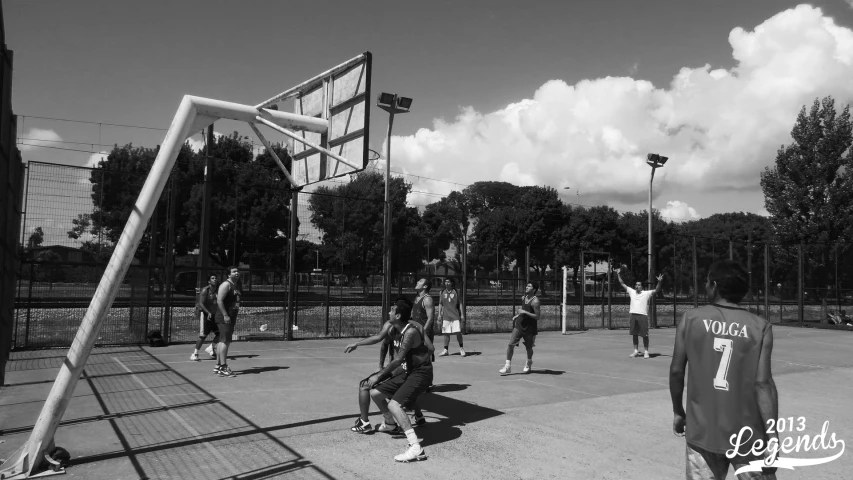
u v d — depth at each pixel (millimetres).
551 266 24219
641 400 8461
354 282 17094
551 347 15672
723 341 3248
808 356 15023
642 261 24891
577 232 60438
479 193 103062
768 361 3164
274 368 10555
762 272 28000
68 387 5062
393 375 6195
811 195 28641
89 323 5102
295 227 15805
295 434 6234
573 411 7656
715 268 3512
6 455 5277
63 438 5934
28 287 11984
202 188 15570
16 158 8305
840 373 12016
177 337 14484
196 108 5766
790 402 8742
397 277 18344
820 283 27609
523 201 63906
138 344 13430
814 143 28953
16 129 7133
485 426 6781
